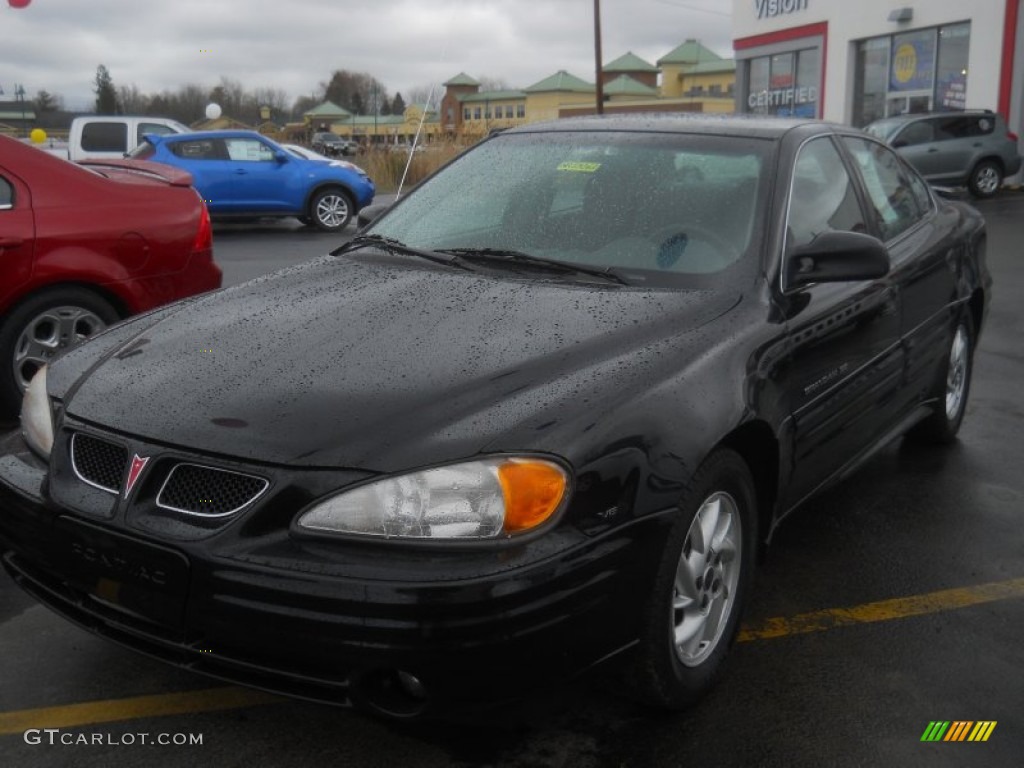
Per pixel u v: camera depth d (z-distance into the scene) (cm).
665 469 255
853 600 358
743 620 326
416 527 228
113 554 246
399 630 221
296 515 233
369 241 380
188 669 244
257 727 279
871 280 350
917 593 363
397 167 2297
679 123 391
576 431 243
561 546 232
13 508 269
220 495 241
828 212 379
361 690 228
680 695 278
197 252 573
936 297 451
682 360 279
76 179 539
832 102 2612
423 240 373
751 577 311
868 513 435
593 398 254
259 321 303
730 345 293
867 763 266
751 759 267
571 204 362
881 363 393
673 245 335
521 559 228
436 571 224
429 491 230
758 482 319
